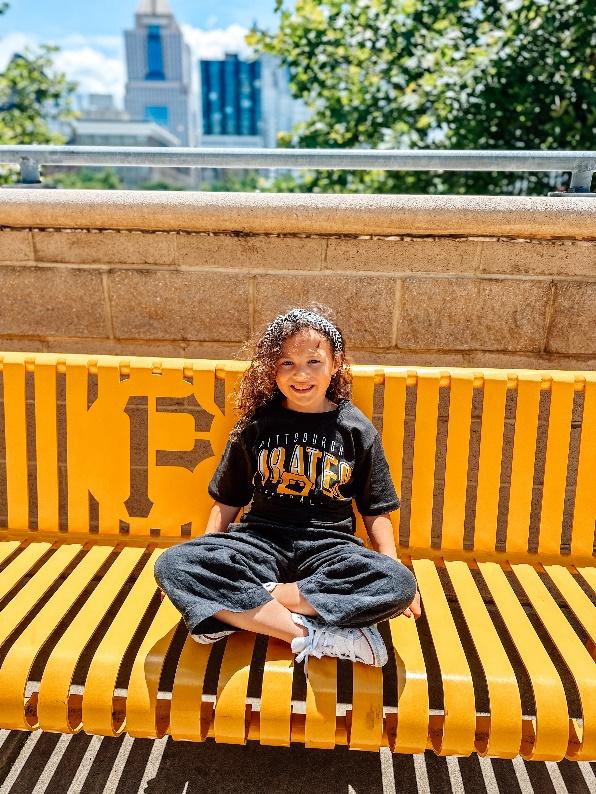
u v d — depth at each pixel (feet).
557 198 7.16
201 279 7.72
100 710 4.97
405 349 7.83
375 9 21.26
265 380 6.27
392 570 5.13
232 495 6.34
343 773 6.17
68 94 45.09
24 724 5.07
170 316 7.86
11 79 42.55
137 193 7.36
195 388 6.96
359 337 7.81
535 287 7.56
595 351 7.76
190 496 7.06
